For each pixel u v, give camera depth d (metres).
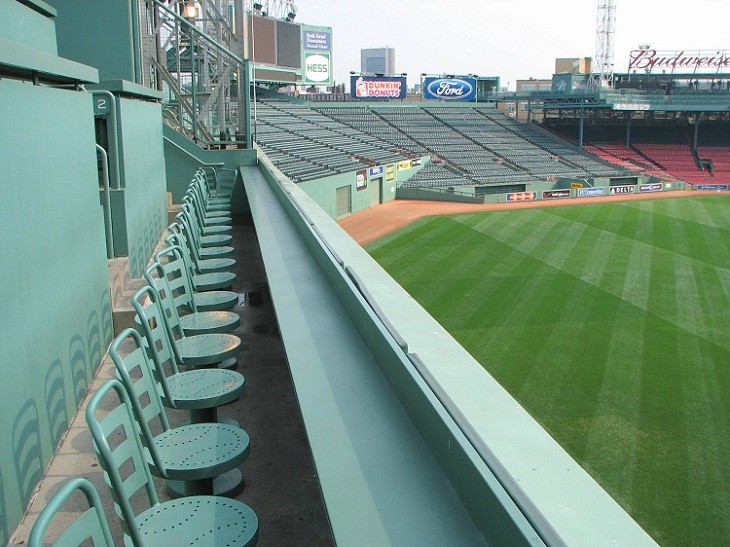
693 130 55.00
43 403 3.38
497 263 22.97
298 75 49.22
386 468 1.99
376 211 33.31
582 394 12.55
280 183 8.02
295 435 3.79
